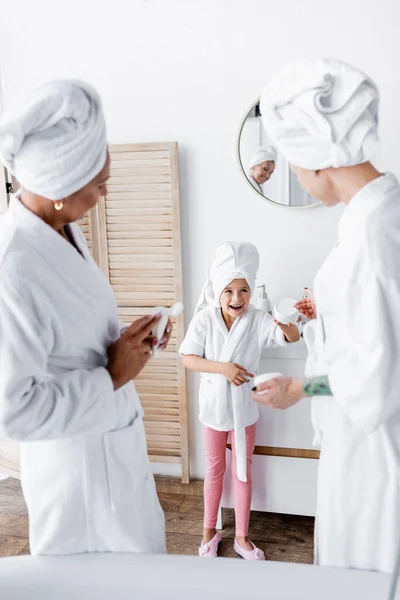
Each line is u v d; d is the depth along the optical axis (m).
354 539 1.11
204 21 2.00
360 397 0.95
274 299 2.16
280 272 2.13
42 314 0.94
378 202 0.95
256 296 2.16
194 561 1.10
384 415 0.95
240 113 2.04
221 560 1.11
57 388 0.98
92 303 1.05
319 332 1.14
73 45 2.13
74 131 0.92
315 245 2.08
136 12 2.05
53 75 2.18
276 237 2.11
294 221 2.08
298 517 2.21
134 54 2.09
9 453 2.40
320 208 2.04
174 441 2.34
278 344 1.87
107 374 1.03
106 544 1.15
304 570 1.07
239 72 2.01
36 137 0.92
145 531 1.21
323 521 1.14
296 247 2.10
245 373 1.85
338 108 0.94
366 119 0.96
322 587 1.04
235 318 1.95
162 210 2.14
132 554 1.13
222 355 1.91
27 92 0.92
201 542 2.04
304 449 1.94
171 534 2.11
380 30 1.87
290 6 1.92
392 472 1.06
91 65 2.13
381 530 1.09
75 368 1.06
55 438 0.99
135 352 1.06
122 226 2.19
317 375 1.14
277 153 2.02
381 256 0.92
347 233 0.98
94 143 0.94
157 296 2.23
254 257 1.89
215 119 2.07
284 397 1.07
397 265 0.93
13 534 2.10
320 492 1.15
